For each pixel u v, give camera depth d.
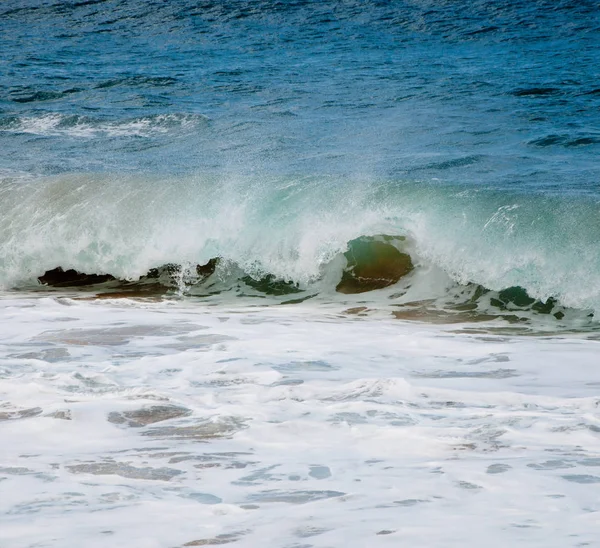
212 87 49.00
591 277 20.09
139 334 16.38
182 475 8.52
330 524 7.00
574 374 13.23
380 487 8.02
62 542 6.70
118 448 9.47
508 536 6.55
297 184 25.30
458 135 34.97
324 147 33.41
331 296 21.88
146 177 27.03
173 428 10.21
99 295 22.47
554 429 9.92
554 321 19.08
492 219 22.03
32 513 7.43
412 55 60.22
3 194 26.61
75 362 13.99
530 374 13.27
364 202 23.86
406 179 26.97
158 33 72.25
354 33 69.81
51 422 10.46
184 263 23.78
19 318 18.03
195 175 27.02
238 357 14.27
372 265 22.45
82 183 26.81
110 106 44.50
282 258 23.23
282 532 6.84
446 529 6.77
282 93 46.59
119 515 7.35
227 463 8.90
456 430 9.93
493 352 14.92
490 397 11.48
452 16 75.38
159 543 6.66
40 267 24.66
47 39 71.00
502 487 7.93
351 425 10.22
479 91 45.31
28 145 35.69
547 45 62.66
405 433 9.81
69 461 9.01
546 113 39.31
